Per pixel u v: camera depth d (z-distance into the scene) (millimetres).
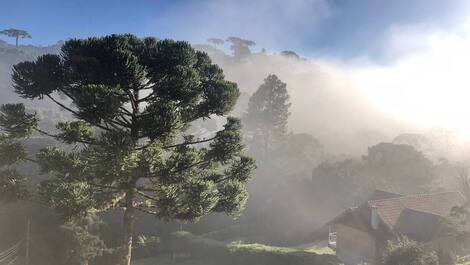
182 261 44781
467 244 35188
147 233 50562
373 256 34625
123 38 19219
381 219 36125
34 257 41250
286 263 37250
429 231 35000
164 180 19938
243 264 40125
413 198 40375
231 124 22734
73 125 20469
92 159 20203
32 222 43875
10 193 19641
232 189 21891
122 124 19797
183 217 21438
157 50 19438
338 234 38688
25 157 20141
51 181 20547
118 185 22000
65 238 41500
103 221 48219
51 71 18609
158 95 19797
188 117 21422
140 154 19062
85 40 18859
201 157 22641
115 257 44594
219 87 20844
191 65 20938
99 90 17375
